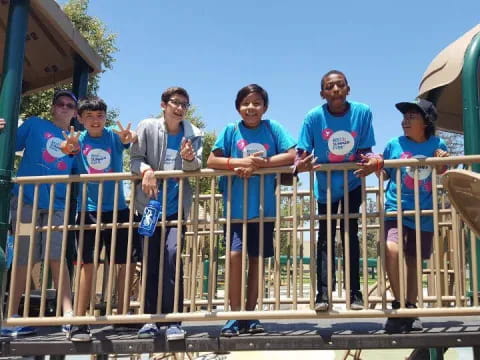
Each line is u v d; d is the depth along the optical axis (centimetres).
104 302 441
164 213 334
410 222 355
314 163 327
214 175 336
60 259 360
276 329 342
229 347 320
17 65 368
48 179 344
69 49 512
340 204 353
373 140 354
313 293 316
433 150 371
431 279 523
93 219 380
